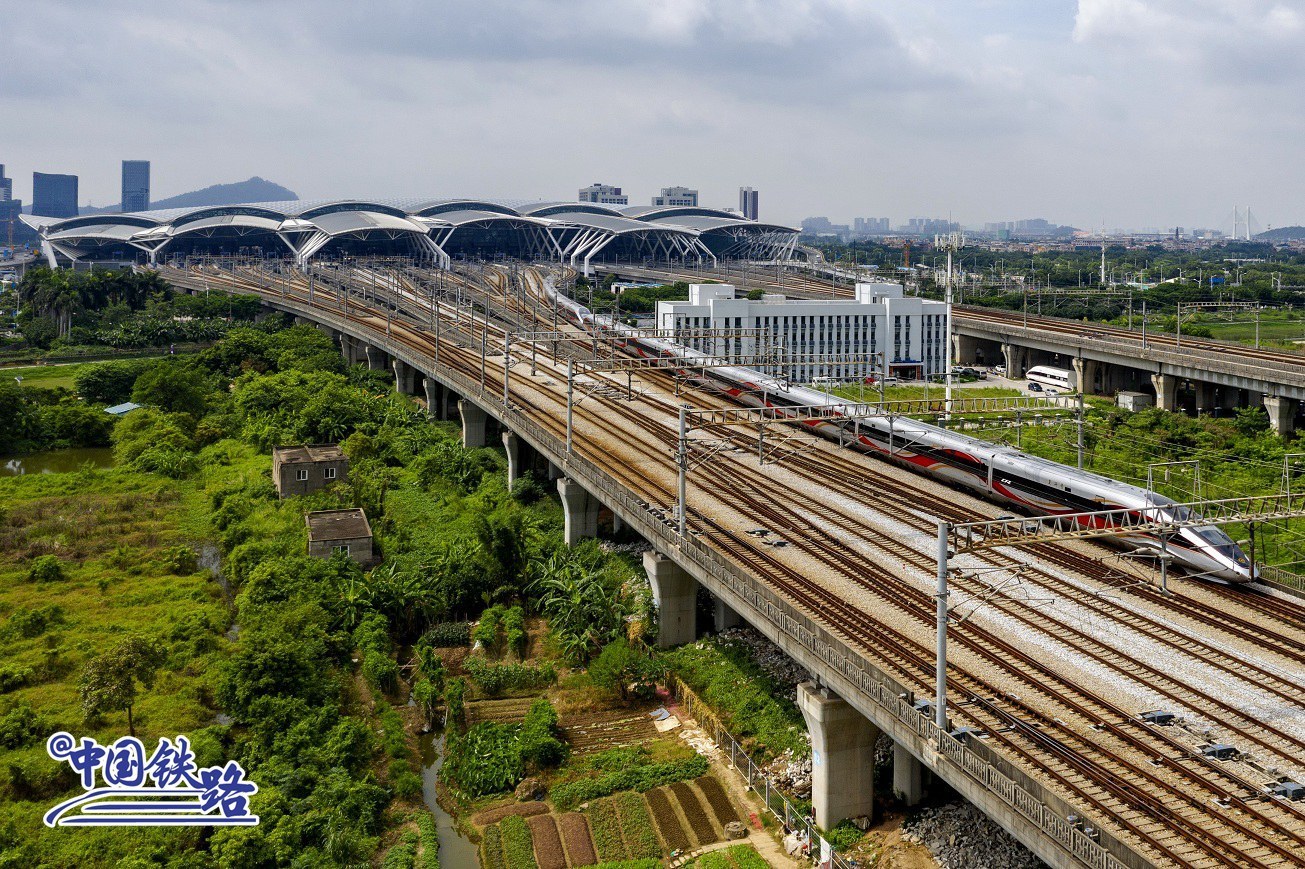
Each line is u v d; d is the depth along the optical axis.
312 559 102.62
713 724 78.19
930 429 109.25
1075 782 50.38
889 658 64.19
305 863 61.03
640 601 96.81
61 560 111.75
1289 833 45.78
